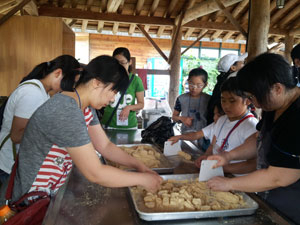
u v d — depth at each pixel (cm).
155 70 593
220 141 184
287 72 100
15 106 169
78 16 572
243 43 898
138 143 232
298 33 675
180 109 302
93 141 155
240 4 604
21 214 107
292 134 102
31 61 407
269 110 110
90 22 686
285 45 707
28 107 166
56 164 118
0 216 111
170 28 728
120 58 252
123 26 705
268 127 120
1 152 181
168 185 138
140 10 595
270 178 111
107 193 133
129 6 607
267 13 360
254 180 114
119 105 285
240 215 114
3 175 181
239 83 108
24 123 166
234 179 122
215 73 937
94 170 108
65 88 114
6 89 401
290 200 122
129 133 270
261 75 99
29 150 113
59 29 409
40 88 174
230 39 802
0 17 395
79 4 588
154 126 234
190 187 136
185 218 109
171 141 199
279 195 126
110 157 157
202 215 109
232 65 264
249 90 104
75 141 104
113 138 248
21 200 115
